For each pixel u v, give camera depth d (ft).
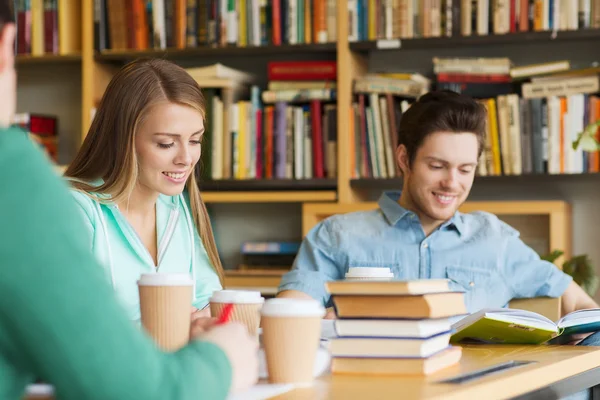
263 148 11.96
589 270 10.54
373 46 11.63
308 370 3.70
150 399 2.55
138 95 6.60
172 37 12.32
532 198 12.05
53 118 13.17
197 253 7.34
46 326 2.40
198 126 6.74
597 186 11.78
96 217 6.54
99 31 12.50
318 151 11.78
